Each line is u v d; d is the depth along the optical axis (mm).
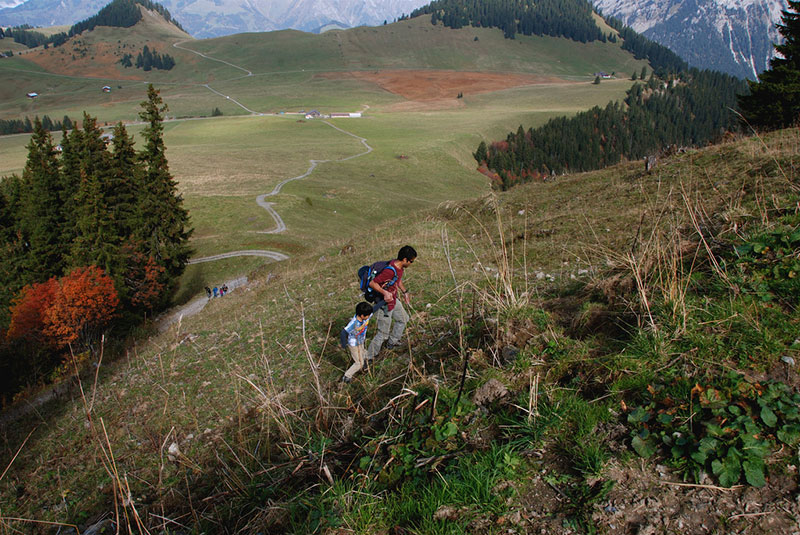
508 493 2988
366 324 5953
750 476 2676
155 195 41781
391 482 3430
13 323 30062
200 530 4152
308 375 7281
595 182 18078
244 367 8766
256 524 3615
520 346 4660
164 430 7328
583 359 4039
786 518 2500
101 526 5430
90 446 7910
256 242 54969
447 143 137375
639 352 3834
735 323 3785
